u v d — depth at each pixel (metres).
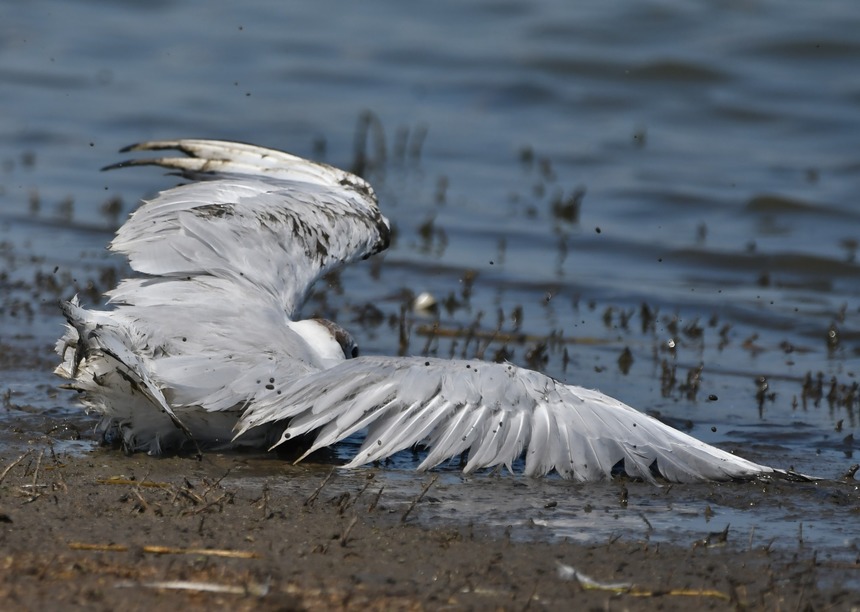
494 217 20.64
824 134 25.48
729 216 21.11
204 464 9.70
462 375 9.30
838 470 10.34
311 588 7.25
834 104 26.66
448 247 19.00
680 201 21.58
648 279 17.81
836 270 18.14
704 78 27.77
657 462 9.48
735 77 27.67
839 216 20.97
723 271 18.39
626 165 23.77
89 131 24.50
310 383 9.23
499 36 30.16
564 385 9.62
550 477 9.76
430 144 24.92
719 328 15.49
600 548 8.18
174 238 10.10
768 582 7.65
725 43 28.97
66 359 9.66
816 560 8.08
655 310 15.38
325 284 16.83
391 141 25.02
